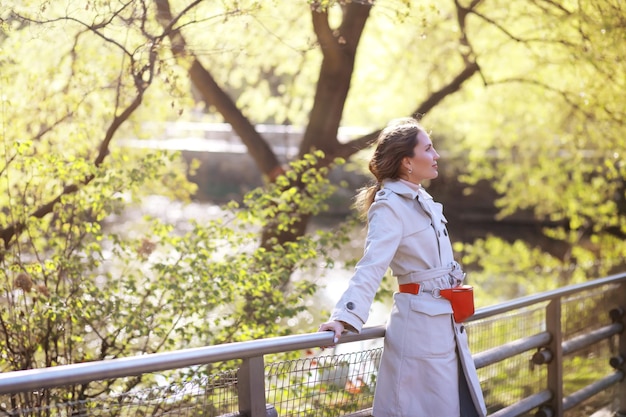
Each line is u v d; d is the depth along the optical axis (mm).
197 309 5168
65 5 4973
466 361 2967
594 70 8992
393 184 2967
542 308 4395
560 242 18047
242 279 5371
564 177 13016
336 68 8930
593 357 5000
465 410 2988
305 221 7594
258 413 2604
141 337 5234
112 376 2105
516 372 4141
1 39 5402
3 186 5461
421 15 7141
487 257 14406
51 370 1982
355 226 6156
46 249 5789
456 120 13312
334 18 10070
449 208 19109
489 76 10945
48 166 5359
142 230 7281
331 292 11070
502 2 9336
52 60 6094
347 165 13758
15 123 5707
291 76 11398
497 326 3955
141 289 5719
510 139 13125
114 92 6215
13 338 4875
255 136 9602
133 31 5391
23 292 4836
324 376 3027
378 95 12008
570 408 4562
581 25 8234
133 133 7910
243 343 2494
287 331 5777
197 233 5711
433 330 2893
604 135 10148
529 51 10164
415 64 11359
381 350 3229
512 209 14258
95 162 5883
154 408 2867
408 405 2883
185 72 7527
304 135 9461
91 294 5035
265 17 6543
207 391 2586
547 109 11516
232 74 10039
